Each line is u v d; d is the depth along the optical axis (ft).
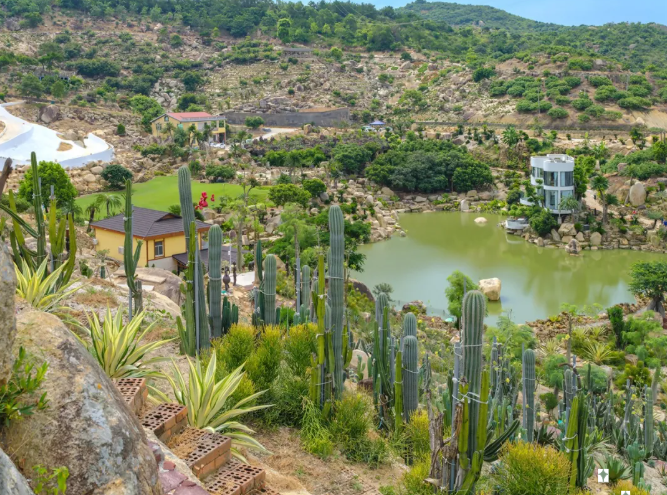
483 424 41.57
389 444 55.42
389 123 577.02
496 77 631.15
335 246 57.16
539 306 209.77
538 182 305.32
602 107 537.24
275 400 57.06
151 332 69.21
